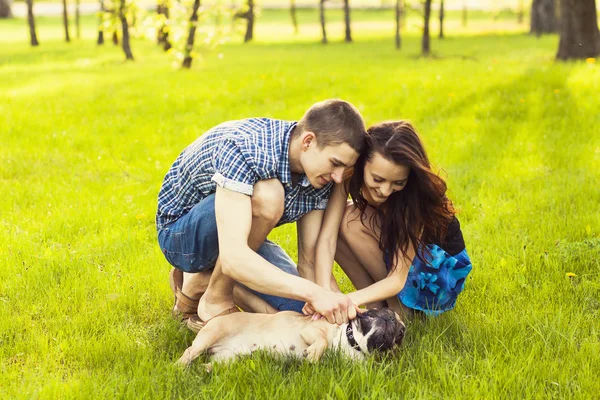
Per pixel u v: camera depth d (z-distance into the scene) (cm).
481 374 334
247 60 2142
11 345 380
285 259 404
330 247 392
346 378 330
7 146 869
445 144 837
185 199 386
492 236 536
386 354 347
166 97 1226
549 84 1169
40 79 1617
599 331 385
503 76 1321
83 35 4062
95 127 980
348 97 1184
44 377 343
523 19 5497
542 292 431
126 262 496
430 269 398
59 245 530
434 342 366
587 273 459
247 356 354
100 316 411
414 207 368
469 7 6812
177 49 1758
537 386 326
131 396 319
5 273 471
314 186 350
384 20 5688
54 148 862
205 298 384
